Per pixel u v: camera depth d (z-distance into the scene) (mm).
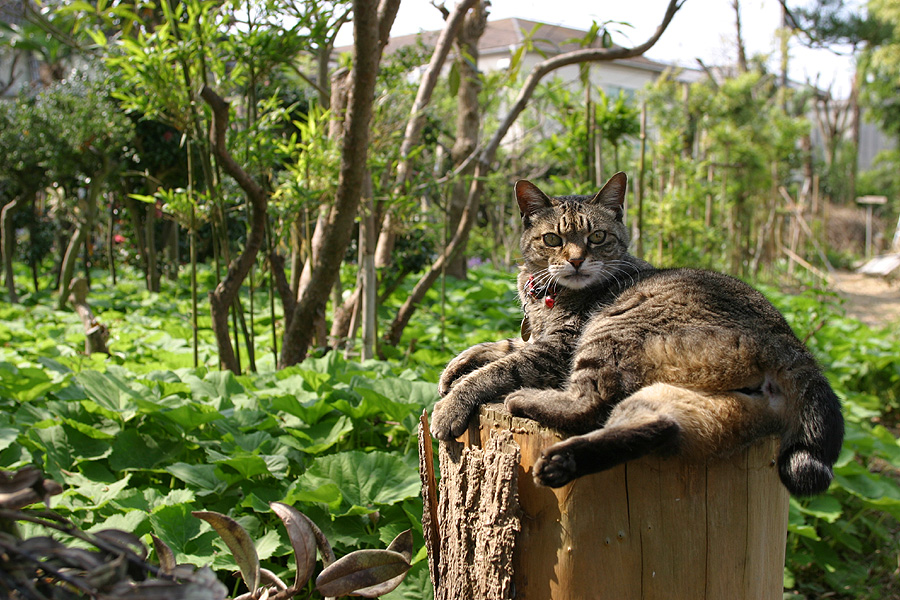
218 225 5281
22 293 9242
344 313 5473
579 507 1677
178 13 3889
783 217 14906
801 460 1782
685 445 1693
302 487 2959
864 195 25141
